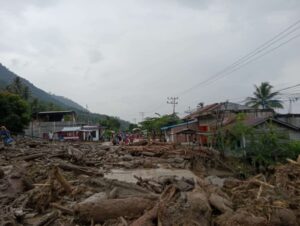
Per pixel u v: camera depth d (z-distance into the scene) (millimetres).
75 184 10562
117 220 6953
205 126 39719
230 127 23312
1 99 44000
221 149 23219
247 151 20844
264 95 44500
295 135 26266
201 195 7676
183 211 7078
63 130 59531
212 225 6973
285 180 11266
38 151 21328
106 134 65938
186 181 10438
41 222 6934
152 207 7316
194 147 26141
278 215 7301
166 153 24250
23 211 7688
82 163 18016
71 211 7633
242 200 8914
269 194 9516
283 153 19625
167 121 55156
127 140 37312
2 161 16438
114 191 8820
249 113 36188
